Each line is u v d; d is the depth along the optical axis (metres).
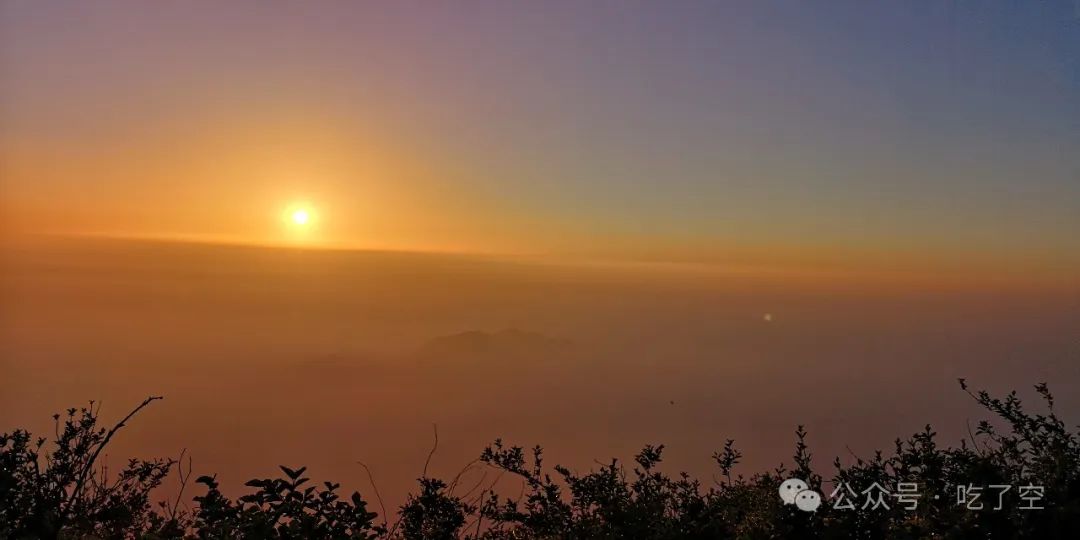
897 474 2.99
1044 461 2.82
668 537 2.89
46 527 2.88
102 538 3.24
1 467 2.91
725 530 2.91
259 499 2.82
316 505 2.88
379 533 2.99
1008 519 2.57
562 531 3.30
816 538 2.74
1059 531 2.51
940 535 2.60
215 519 2.77
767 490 2.94
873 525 2.79
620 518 3.09
